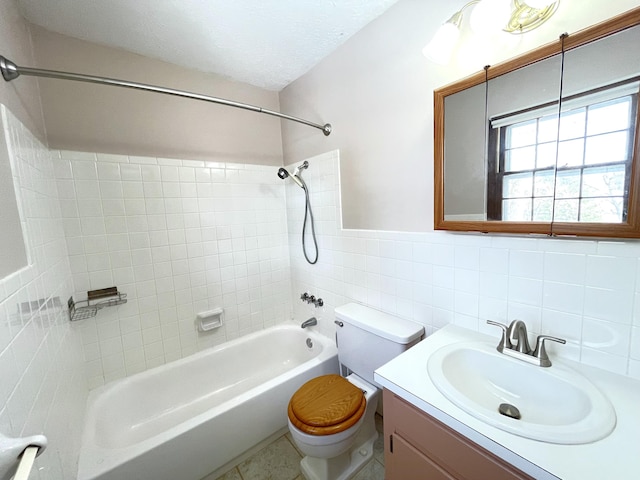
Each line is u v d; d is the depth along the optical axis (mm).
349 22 1392
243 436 1413
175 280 1785
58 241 1273
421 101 1224
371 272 1572
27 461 431
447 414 718
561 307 903
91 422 1312
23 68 899
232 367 1977
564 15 817
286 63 1753
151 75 1645
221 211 1955
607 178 763
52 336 996
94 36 1420
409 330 1286
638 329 771
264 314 2219
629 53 704
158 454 1162
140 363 1683
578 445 599
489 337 1078
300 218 2113
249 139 2059
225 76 1905
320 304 2006
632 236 732
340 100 1633
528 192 913
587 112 779
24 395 699
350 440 1164
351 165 1616
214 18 1319
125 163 1575
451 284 1197
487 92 974
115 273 1571
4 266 680
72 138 1420
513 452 599
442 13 1110
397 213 1393
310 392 1332
